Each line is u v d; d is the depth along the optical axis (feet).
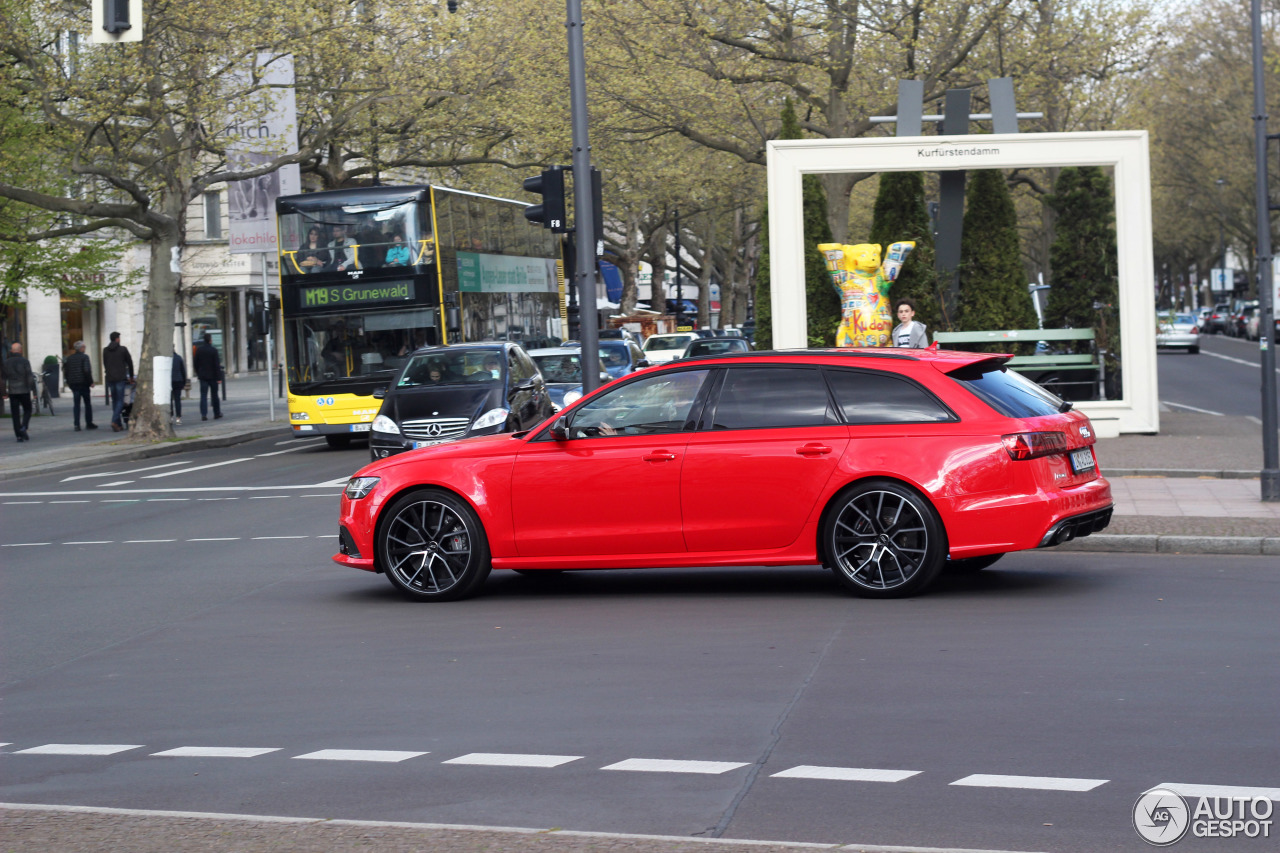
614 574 45.24
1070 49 127.13
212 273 228.63
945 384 38.01
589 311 60.59
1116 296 89.56
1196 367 204.33
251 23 106.22
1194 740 23.48
